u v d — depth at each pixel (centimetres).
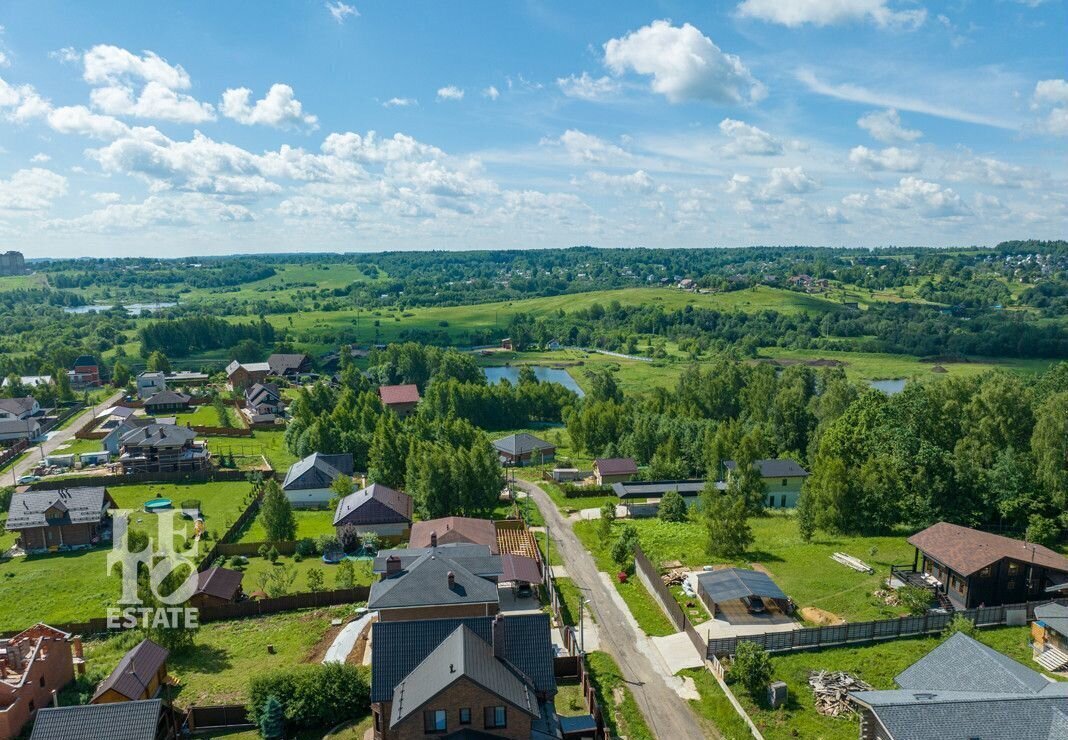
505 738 4050
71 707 4216
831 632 5484
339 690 4778
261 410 15588
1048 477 8150
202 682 5391
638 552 7425
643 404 15662
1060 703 3584
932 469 8544
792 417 13200
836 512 8325
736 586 6197
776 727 4519
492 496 9812
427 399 16612
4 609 6875
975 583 6019
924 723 3512
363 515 8819
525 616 4703
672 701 4962
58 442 13388
